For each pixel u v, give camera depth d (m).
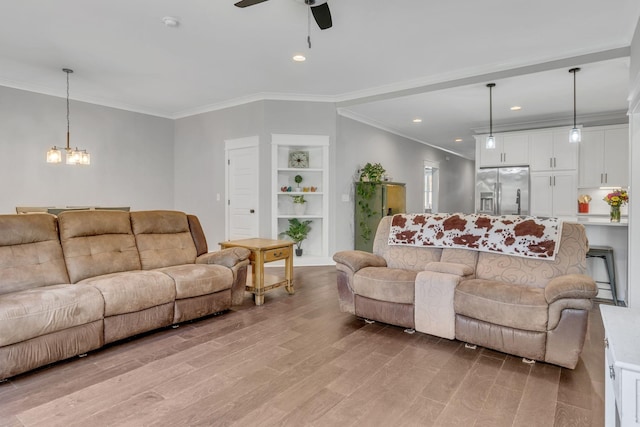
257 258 3.79
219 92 5.46
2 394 2.04
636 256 3.23
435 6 2.98
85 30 3.47
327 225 5.81
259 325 3.20
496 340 2.57
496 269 2.99
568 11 3.04
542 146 6.12
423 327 2.92
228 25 3.36
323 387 2.14
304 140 5.66
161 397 2.02
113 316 2.69
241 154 5.92
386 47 3.79
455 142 8.75
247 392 2.08
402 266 3.48
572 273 2.70
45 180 5.27
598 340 2.86
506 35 3.48
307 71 4.53
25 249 2.77
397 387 2.15
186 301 3.17
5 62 4.28
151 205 6.52
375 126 6.79
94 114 5.78
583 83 4.39
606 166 5.76
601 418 1.84
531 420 1.83
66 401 1.98
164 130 6.69
